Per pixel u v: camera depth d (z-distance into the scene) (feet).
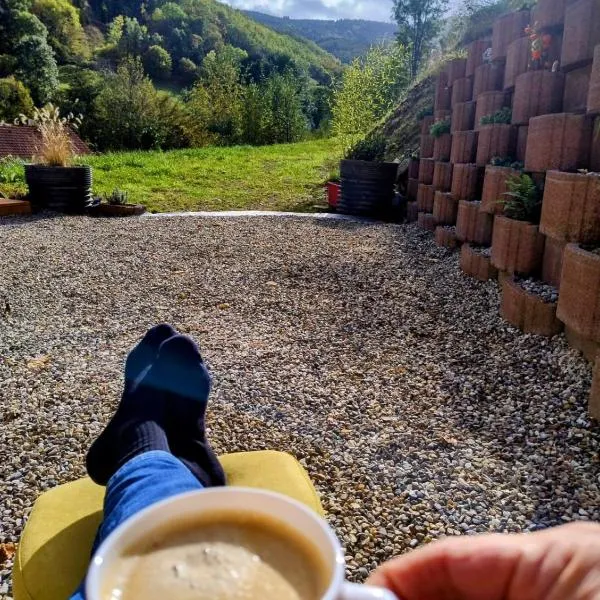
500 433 5.78
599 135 7.85
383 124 29.07
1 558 4.17
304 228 18.12
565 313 6.73
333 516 4.58
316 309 9.95
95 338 8.48
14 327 8.95
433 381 7.03
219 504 1.25
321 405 6.42
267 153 39.73
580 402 6.10
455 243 13.80
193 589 1.07
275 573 1.11
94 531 3.47
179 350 4.75
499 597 1.36
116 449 3.91
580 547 1.34
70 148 22.57
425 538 4.35
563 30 9.96
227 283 11.57
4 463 5.31
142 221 19.13
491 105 12.55
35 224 18.19
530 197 8.99
